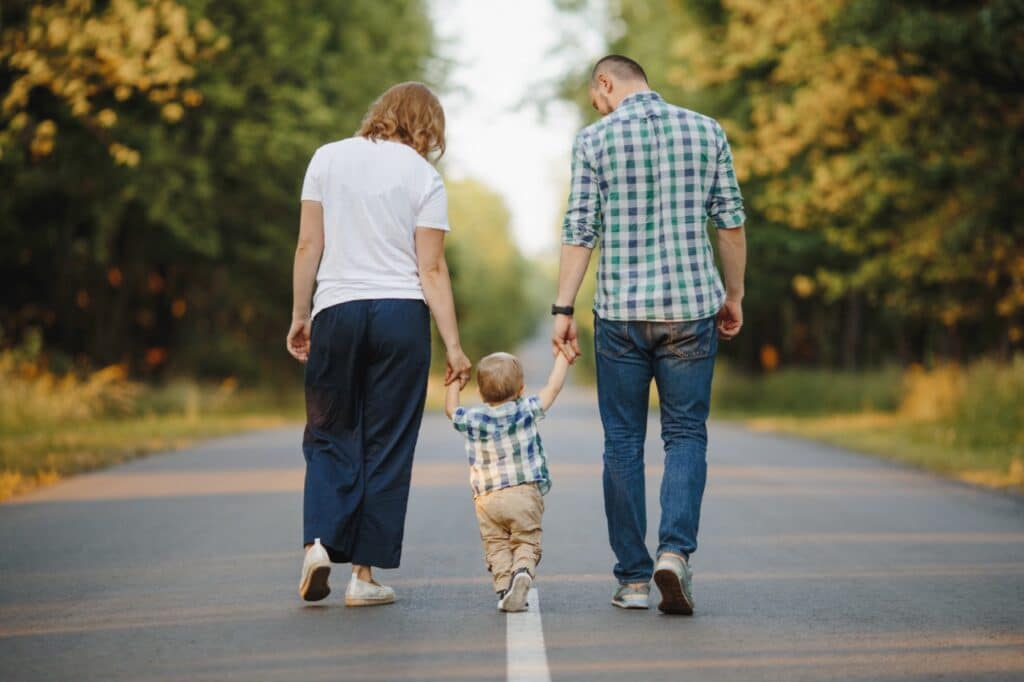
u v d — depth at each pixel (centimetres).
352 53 4362
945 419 2780
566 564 1002
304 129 3834
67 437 2320
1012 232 2641
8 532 1179
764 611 823
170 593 877
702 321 816
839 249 4181
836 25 2784
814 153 3164
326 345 823
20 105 2472
